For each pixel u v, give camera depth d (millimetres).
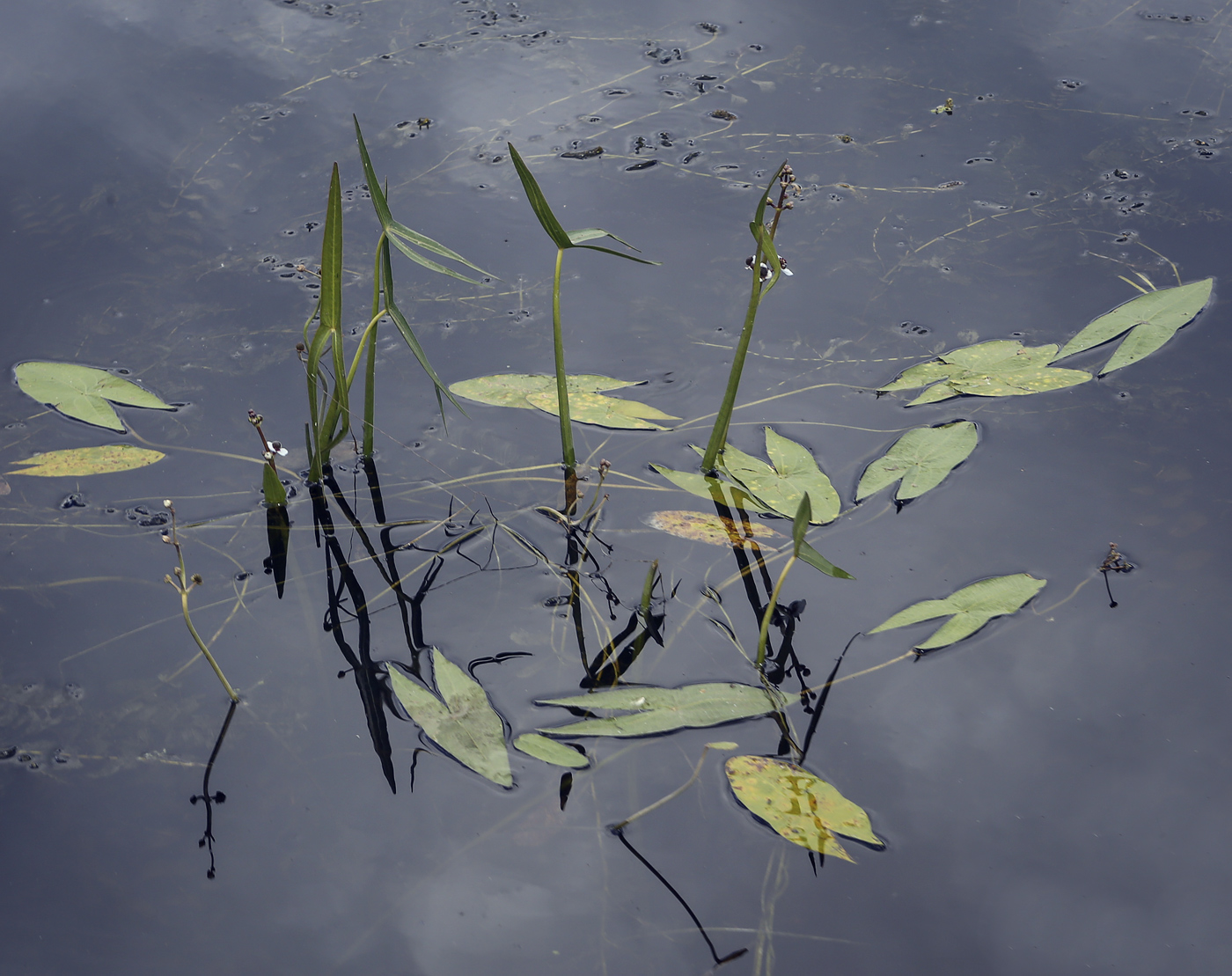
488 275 3453
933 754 3055
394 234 3182
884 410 3326
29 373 3320
